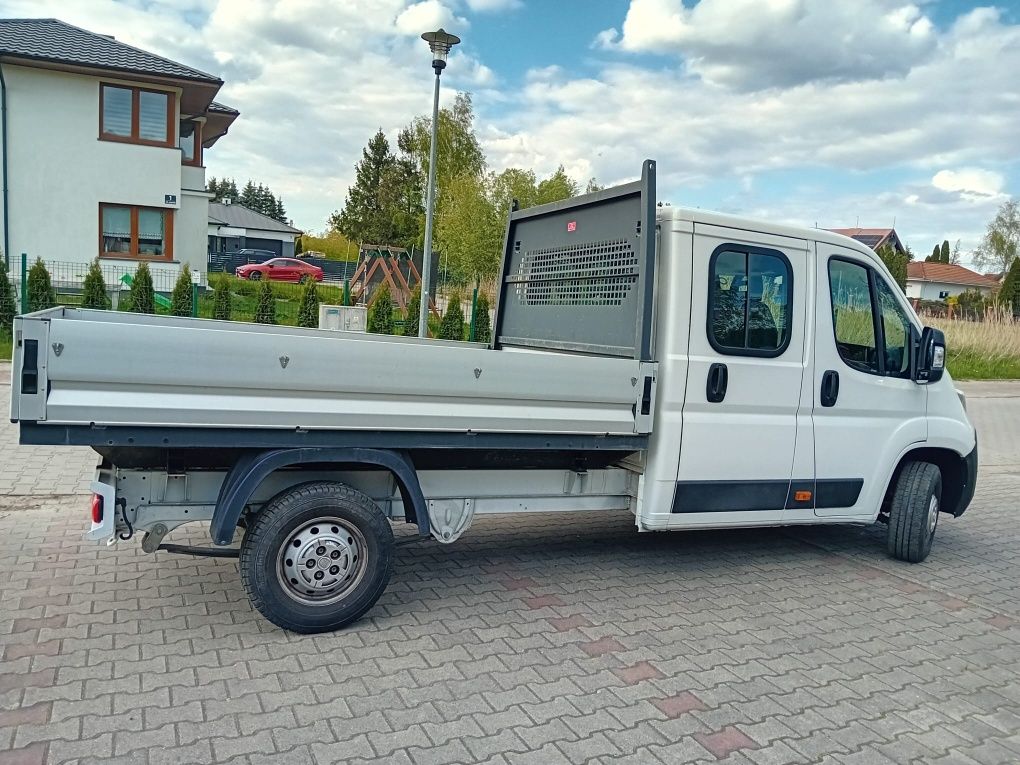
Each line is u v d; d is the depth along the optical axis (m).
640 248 4.85
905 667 4.38
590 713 3.66
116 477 4.15
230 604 4.63
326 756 3.19
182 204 26.70
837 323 5.63
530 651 4.27
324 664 3.98
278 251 62.38
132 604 4.57
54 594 4.66
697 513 5.22
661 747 3.42
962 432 6.35
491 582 5.31
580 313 5.62
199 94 25.12
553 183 38.72
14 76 22.61
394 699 3.67
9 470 7.41
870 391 5.80
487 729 3.47
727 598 5.28
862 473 5.84
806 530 7.10
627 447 4.91
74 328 3.47
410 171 59.75
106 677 3.71
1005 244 66.94
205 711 3.47
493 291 24.47
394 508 4.70
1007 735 3.70
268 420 3.88
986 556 6.65
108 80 23.48
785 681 4.11
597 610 4.92
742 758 3.38
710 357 5.09
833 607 5.24
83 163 23.62
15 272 23.11
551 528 6.71
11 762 3.02
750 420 5.29
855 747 3.52
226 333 3.73
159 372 3.63
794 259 5.39
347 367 3.99
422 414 4.20
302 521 4.20
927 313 31.39
